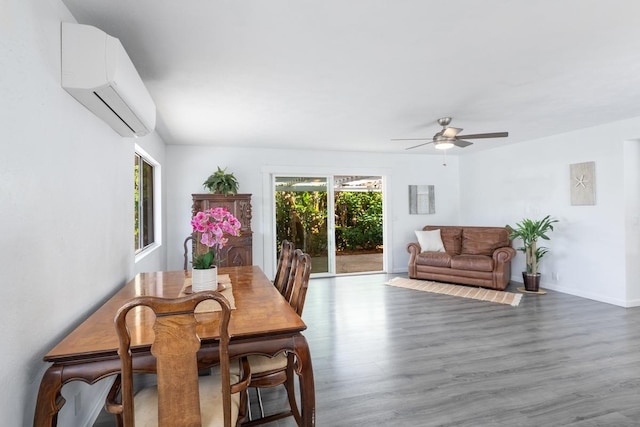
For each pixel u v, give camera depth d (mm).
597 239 4344
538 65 2467
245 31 1950
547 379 2357
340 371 2510
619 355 2725
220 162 5441
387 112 3619
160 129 4238
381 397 2162
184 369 1145
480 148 5988
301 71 2527
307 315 3879
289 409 2070
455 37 2049
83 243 1852
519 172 5461
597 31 1989
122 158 2613
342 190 8312
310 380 1512
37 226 1384
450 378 2391
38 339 1385
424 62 2398
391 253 6438
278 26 1901
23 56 1293
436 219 6750
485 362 2635
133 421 1120
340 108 3461
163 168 4961
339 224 8570
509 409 2016
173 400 1143
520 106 3457
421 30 1963
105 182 2223
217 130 4344
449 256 5469
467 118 3908
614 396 2135
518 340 3070
